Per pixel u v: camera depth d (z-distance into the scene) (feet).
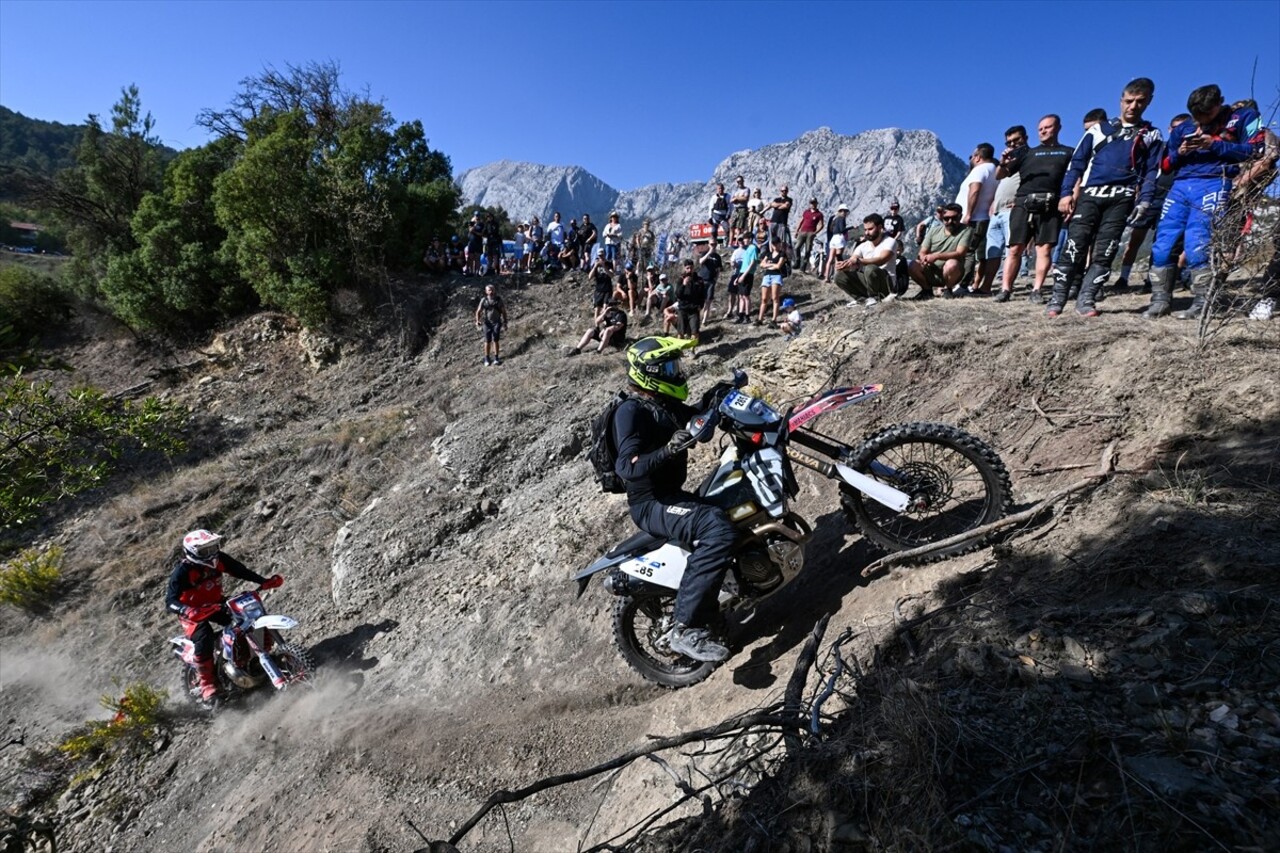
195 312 60.18
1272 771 5.55
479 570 21.33
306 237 55.72
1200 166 16.58
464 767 14.56
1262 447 10.95
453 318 54.19
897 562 12.74
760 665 13.05
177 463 43.88
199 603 20.11
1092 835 5.52
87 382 56.90
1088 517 10.97
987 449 11.91
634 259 57.93
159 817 17.31
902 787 6.46
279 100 60.13
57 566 33.40
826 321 23.40
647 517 12.63
